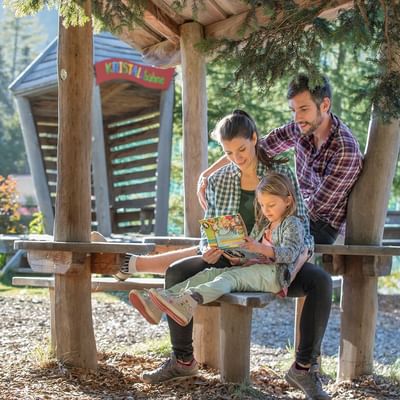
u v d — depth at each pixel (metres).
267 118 12.73
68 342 4.56
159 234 12.21
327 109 4.57
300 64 4.48
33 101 12.60
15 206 12.30
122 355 5.26
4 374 4.38
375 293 4.84
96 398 3.91
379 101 4.33
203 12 5.51
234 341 4.13
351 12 4.42
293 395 4.32
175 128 15.13
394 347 7.80
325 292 3.96
